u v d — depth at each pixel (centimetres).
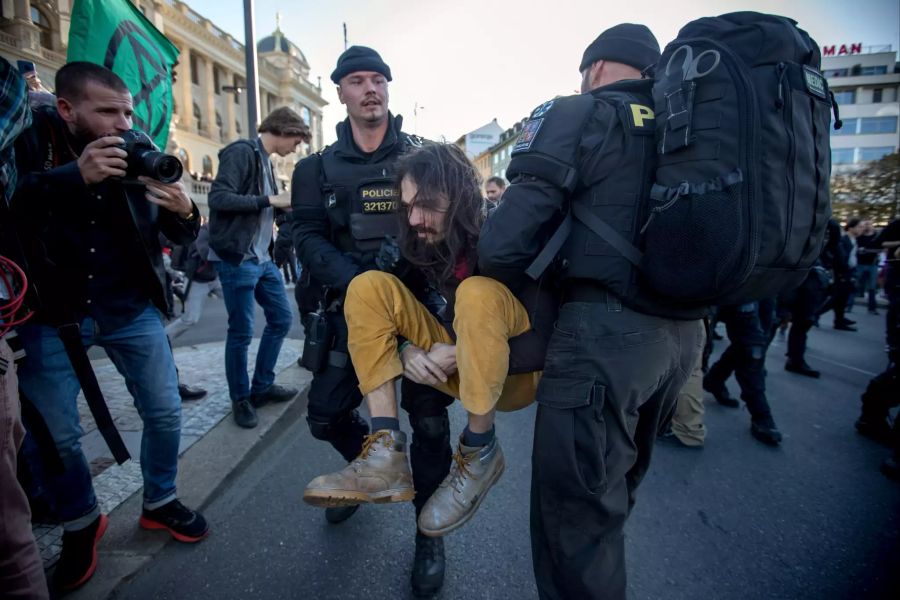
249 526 217
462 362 135
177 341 564
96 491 228
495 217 124
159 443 197
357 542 207
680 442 312
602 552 128
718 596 180
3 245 142
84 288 175
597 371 122
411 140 202
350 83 187
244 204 288
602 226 120
